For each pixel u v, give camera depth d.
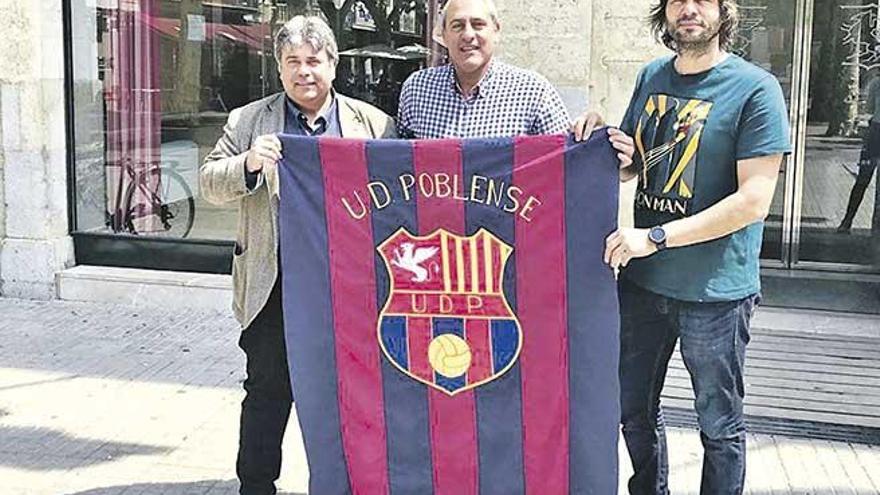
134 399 5.35
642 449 3.80
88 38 7.52
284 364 3.86
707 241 3.39
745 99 3.26
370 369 3.54
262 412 3.91
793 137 7.27
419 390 3.53
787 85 7.25
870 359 6.14
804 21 7.14
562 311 3.39
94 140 7.61
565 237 3.33
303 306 3.52
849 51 7.14
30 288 7.33
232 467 4.54
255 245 3.76
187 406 5.26
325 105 3.82
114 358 6.02
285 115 3.82
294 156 3.45
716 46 3.35
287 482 4.39
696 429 5.08
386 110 7.00
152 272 7.42
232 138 3.81
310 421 3.58
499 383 3.48
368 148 3.38
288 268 3.50
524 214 3.34
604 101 6.61
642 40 6.47
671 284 3.48
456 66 3.74
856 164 7.24
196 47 7.43
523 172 3.31
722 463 3.56
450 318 3.46
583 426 3.45
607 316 3.36
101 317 6.89
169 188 7.57
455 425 3.53
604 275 3.33
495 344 3.45
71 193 7.51
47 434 4.88
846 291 7.15
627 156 3.25
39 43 7.20
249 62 7.34
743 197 3.22
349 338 3.52
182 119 7.52
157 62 7.50
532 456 3.51
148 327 6.69
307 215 3.46
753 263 3.47
